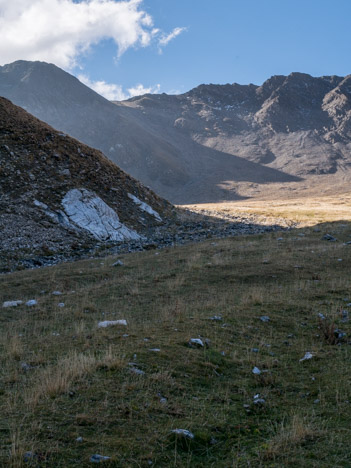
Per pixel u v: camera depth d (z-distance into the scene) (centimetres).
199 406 671
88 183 4634
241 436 593
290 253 2461
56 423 590
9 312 1599
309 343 1044
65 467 496
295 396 734
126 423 599
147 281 2023
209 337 1058
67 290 2033
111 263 2677
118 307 1585
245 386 770
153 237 4169
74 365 777
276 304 1409
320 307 1374
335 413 656
